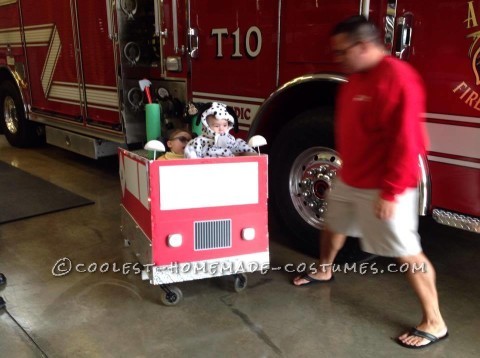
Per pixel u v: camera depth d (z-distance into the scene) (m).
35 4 5.66
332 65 2.85
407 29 2.53
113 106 4.71
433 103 2.49
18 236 3.79
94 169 5.84
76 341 2.47
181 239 2.62
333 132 3.02
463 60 2.36
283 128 3.32
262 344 2.44
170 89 4.11
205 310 2.75
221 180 2.61
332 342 2.46
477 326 2.58
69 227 3.97
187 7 3.67
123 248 3.56
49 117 5.93
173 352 2.38
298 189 3.35
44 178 5.43
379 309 2.75
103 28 4.59
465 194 2.46
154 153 2.67
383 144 2.24
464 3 2.31
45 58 5.73
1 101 7.13
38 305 2.80
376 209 2.19
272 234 3.80
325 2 2.82
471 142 2.39
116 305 2.80
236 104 3.48
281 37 3.08
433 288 2.38
